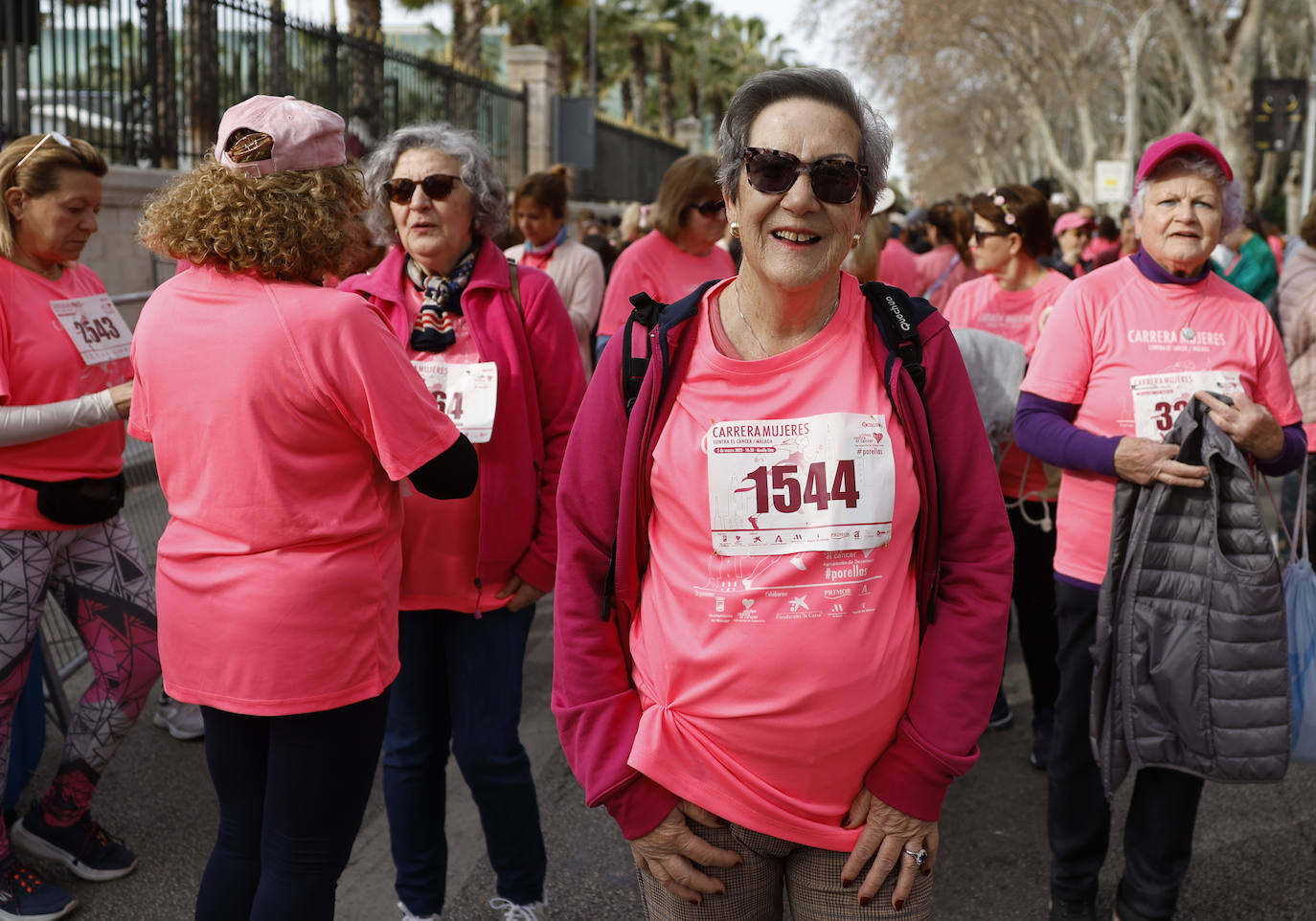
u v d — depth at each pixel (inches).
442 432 86.7
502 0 1224.8
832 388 70.2
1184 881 131.3
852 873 71.2
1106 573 108.6
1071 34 1443.2
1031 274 176.6
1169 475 104.0
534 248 245.9
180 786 151.5
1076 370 114.3
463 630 108.3
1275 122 629.6
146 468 167.9
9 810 136.3
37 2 282.7
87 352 123.2
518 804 109.7
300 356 81.4
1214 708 103.2
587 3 1330.0
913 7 1373.0
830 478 69.0
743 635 69.5
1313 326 177.2
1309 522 180.1
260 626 83.0
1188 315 112.5
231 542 83.9
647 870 74.4
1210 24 897.5
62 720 152.6
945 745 69.3
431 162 106.4
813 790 71.7
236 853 88.7
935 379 71.5
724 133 71.3
